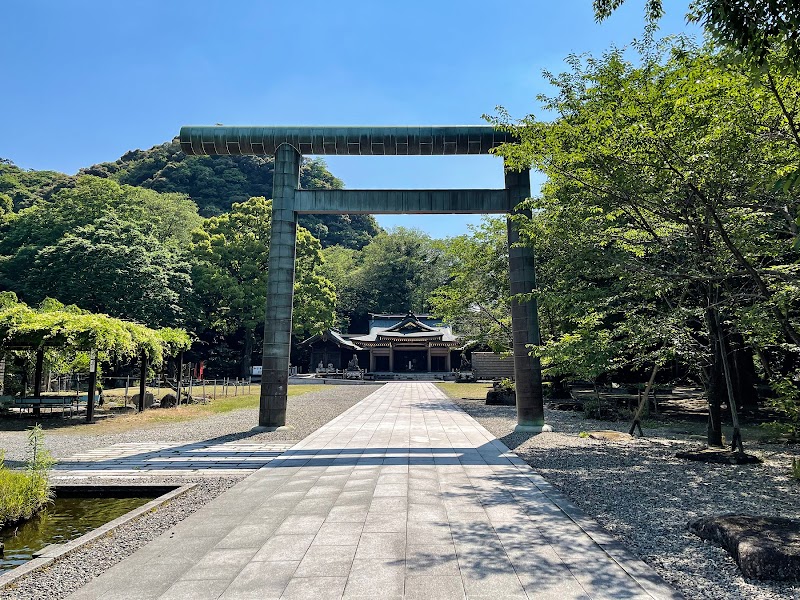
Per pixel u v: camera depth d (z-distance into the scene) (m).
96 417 16.44
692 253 9.12
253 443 10.77
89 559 4.40
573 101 8.93
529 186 12.67
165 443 10.93
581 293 10.38
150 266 38.00
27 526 5.98
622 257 9.30
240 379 43.84
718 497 6.30
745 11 4.35
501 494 6.36
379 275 67.06
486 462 8.54
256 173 88.38
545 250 13.44
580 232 9.60
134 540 4.88
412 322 51.06
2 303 25.75
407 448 10.02
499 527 5.04
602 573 3.91
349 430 12.80
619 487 6.81
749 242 8.27
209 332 49.72
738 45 4.60
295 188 12.99
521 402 12.57
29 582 3.94
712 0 4.57
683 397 22.14
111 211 43.38
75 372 22.34
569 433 12.37
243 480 7.29
